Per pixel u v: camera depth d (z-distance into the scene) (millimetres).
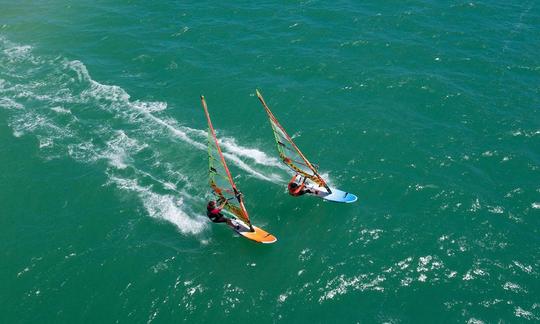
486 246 50000
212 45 83125
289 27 86500
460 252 49406
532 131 63844
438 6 90688
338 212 54250
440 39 81812
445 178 57750
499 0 92500
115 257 49875
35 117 68438
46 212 55000
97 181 58500
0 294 46594
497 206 54094
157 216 54406
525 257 48844
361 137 63938
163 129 66562
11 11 95000
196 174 59906
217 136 65500
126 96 72500
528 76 73625
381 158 60844
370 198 55875
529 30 83812
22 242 51500
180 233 52562
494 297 45406
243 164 61188
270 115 55219
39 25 90375
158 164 61125
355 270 48062
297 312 44812
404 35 83000
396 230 51875
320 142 63531
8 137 64688
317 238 51531
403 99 70062
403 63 76875
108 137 65188
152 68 78625
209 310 45188
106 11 94188
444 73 74438
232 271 48438
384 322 43781
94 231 52781
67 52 82562
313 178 56406
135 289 47000
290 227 52969
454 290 46062
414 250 49719
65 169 60250
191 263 49219
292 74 75750
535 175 57906
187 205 55812
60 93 73438
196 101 71625
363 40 82062
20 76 77125
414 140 63125
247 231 51906
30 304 45875
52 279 47906
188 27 87938
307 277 47656
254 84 73938
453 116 66938
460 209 53875
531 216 53094
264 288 46875
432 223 52469
